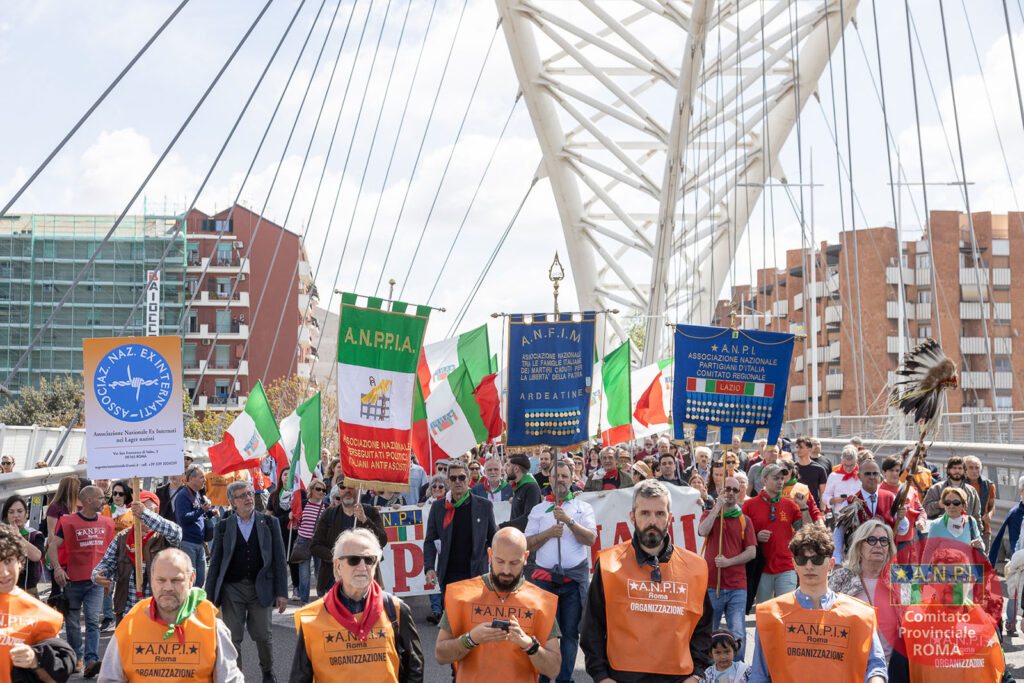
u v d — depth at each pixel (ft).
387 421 34.58
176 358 30.86
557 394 37.37
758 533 36.11
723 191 178.91
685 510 41.63
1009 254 300.40
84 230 321.32
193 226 339.77
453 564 37.65
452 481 37.42
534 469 67.36
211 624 20.63
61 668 21.39
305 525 49.78
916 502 38.37
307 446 61.00
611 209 177.47
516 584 21.89
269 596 34.17
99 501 37.47
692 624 22.08
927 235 87.66
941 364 23.97
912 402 24.31
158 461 30.58
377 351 34.60
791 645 20.10
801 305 325.01
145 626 20.43
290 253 351.25
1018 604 39.24
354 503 37.45
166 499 48.19
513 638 21.11
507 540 21.68
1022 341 297.12
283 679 35.86
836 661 19.88
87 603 37.22
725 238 184.85
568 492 34.06
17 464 77.46
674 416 38.81
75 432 92.38
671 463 45.50
